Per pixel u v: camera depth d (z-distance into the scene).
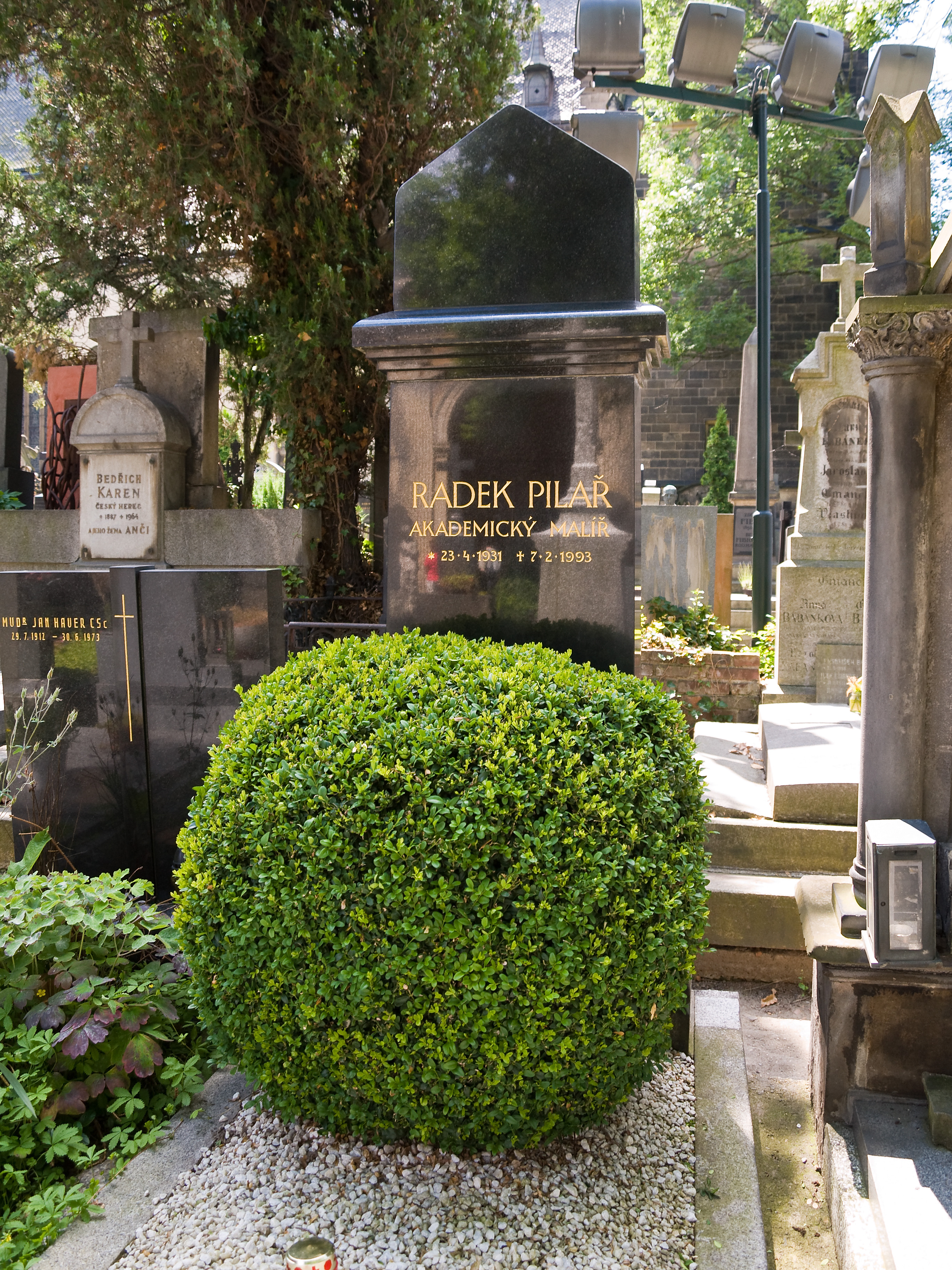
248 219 7.20
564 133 3.34
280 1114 2.47
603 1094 2.30
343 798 2.19
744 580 13.27
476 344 3.30
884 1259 1.95
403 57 6.73
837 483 6.80
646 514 8.48
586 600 3.35
